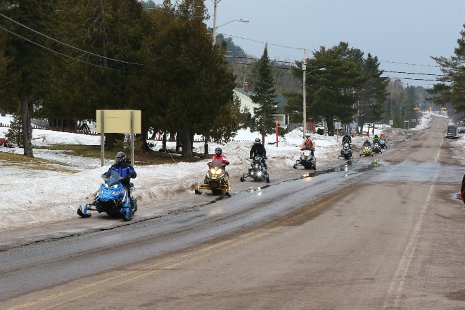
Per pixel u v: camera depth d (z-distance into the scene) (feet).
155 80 152.05
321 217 60.13
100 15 159.74
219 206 69.00
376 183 101.55
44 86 143.13
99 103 157.48
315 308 26.58
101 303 26.96
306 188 91.66
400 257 39.24
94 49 158.30
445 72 358.02
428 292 29.81
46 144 208.03
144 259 38.06
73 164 130.62
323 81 363.15
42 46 131.95
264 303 27.32
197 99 149.79
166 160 153.89
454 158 198.08
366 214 62.59
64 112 171.01
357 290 30.09
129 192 59.16
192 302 27.32
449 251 41.68
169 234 48.91
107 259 37.93
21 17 134.21
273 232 50.29
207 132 155.22
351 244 44.32
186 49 149.28
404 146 302.86
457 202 75.20
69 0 167.02
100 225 53.52
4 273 33.50
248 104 414.00
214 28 167.02
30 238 45.83
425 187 95.50
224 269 35.04
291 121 381.40
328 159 184.14
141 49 154.81
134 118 98.37
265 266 36.04
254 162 102.47
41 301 27.27
